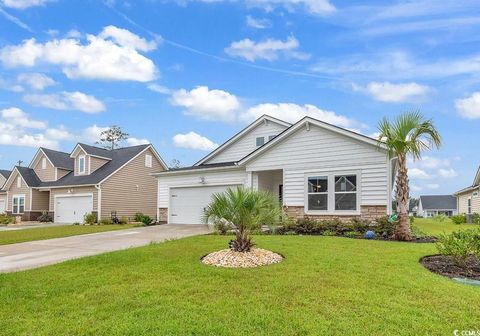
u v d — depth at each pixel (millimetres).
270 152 16359
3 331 4203
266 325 4223
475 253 7031
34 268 7668
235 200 7914
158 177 21312
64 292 5730
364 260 7484
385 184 13266
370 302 4926
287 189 15672
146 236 14016
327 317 4434
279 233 13047
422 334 3951
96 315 4652
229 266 7223
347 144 14234
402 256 7855
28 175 31500
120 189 26750
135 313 4664
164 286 5863
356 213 13805
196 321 4359
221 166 18453
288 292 5422
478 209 26594
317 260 7508
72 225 23609
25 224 26078
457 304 4836
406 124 11023
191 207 19797
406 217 10961
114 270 7113
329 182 14570
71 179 28781
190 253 8672
